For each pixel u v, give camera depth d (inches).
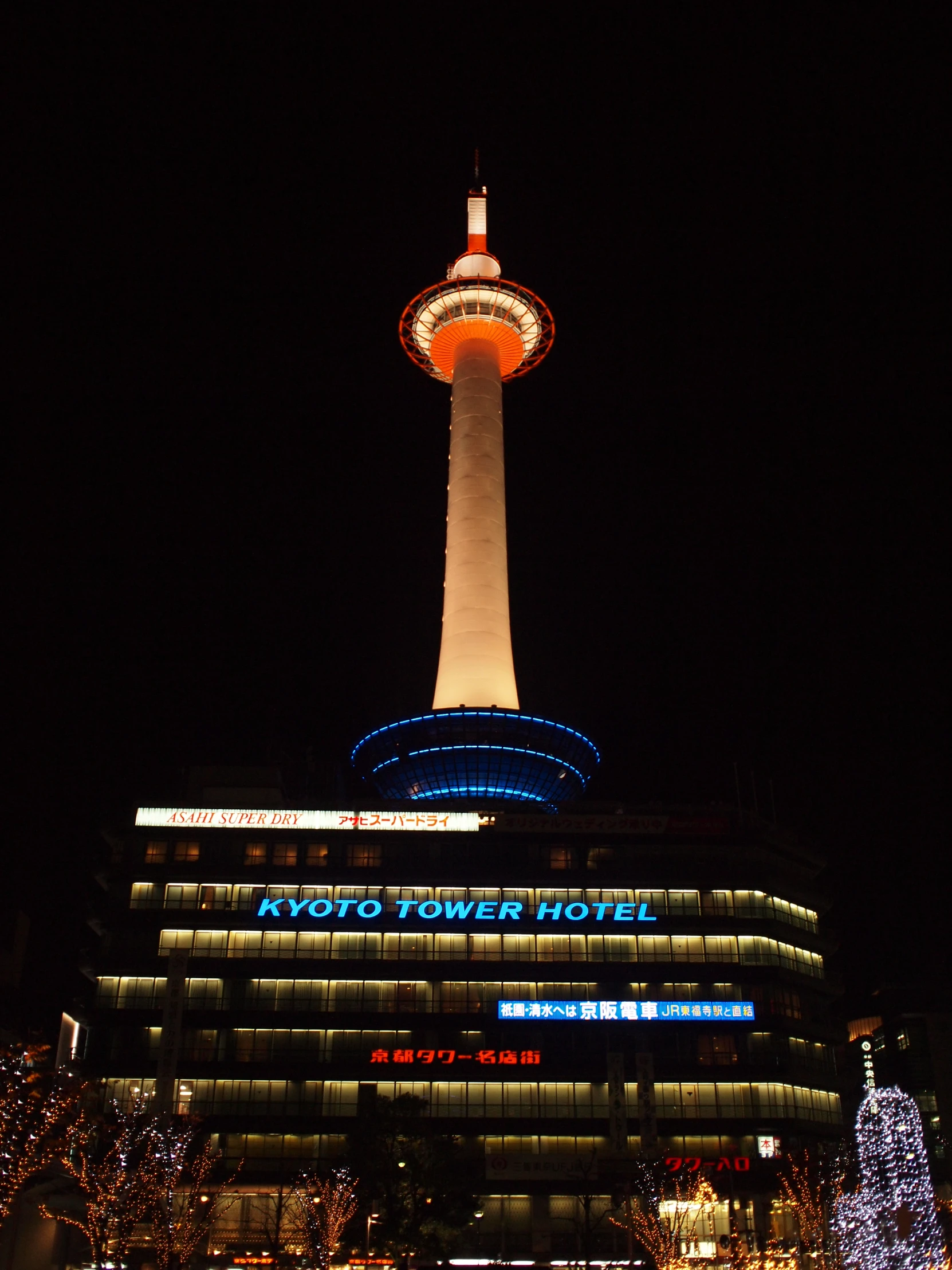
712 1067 3494.1
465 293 5270.7
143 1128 2925.7
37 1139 2281.0
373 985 3575.3
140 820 3747.5
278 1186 3225.9
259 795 3946.9
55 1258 2765.7
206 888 3693.4
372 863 3747.5
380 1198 2677.2
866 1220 2321.6
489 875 3725.4
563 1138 3395.7
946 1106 4443.9
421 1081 3437.5
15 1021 3440.0
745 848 3880.4
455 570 4719.5
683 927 3698.3
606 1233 3248.0
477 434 4985.2
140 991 3508.9
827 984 3868.1
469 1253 3198.8
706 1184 3127.5
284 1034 3489.2
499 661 4534.9
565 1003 3558.1
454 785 4387.3
